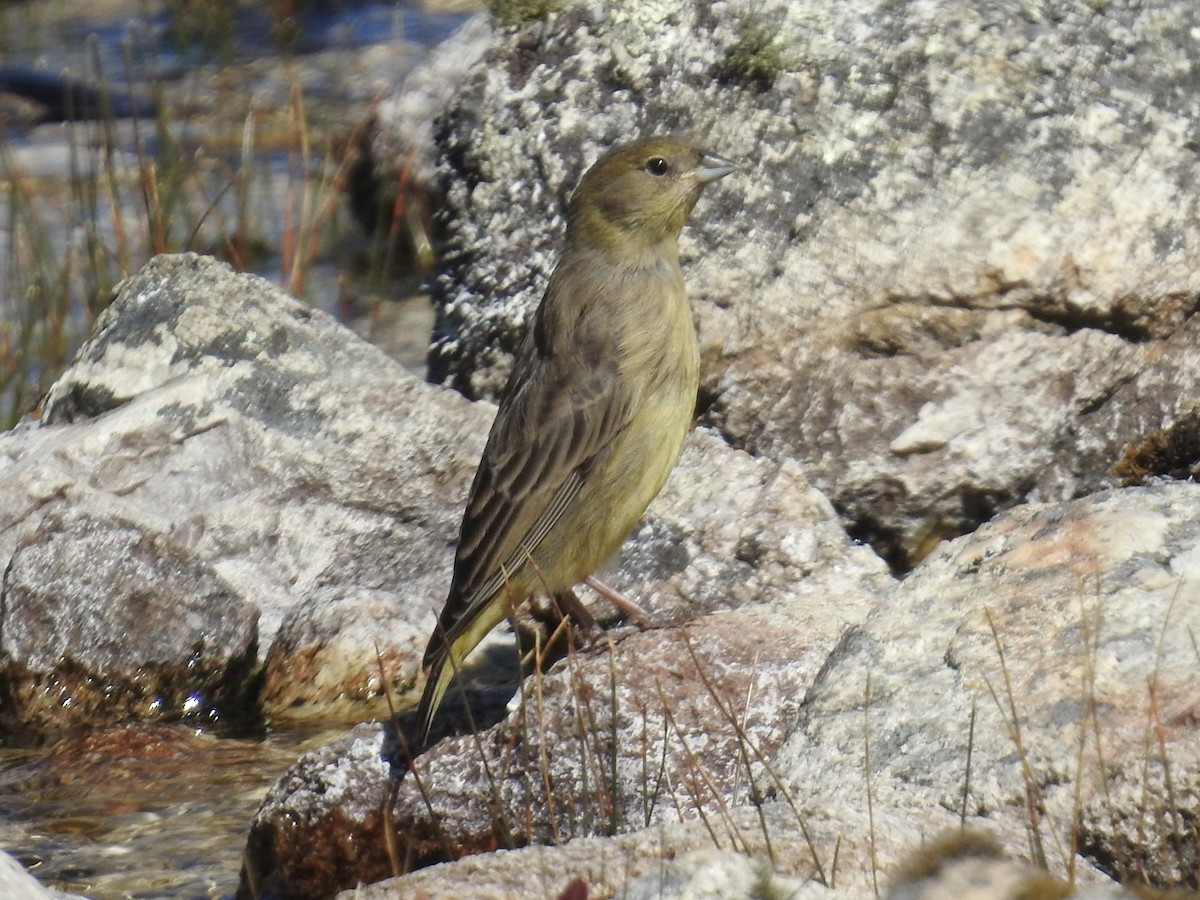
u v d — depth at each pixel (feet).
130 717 36.40
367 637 36.24
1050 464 39.11
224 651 36.76
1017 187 39.96
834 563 36.32
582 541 32.83
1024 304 39.37
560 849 22.52
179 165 62.28
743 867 20.27
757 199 41.24
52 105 81.41
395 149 61.98
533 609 35.88
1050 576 27.22
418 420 40.16
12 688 36.40
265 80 82.28
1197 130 40.47
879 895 20.21
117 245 59.77
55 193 67.62
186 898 29.25
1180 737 23.30
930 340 39.60
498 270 43.80
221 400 40.19
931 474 39.01
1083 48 41.32
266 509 39.24
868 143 41.06
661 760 27.30
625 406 32.48
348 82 80.74
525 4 45.60
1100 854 22.76
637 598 35.99
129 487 39.11
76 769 34.24
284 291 42.96
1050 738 23.99
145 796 33.06
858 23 42.27
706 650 29.14
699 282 40.63
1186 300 39.29
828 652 28.86
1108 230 39.47
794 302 40.14
